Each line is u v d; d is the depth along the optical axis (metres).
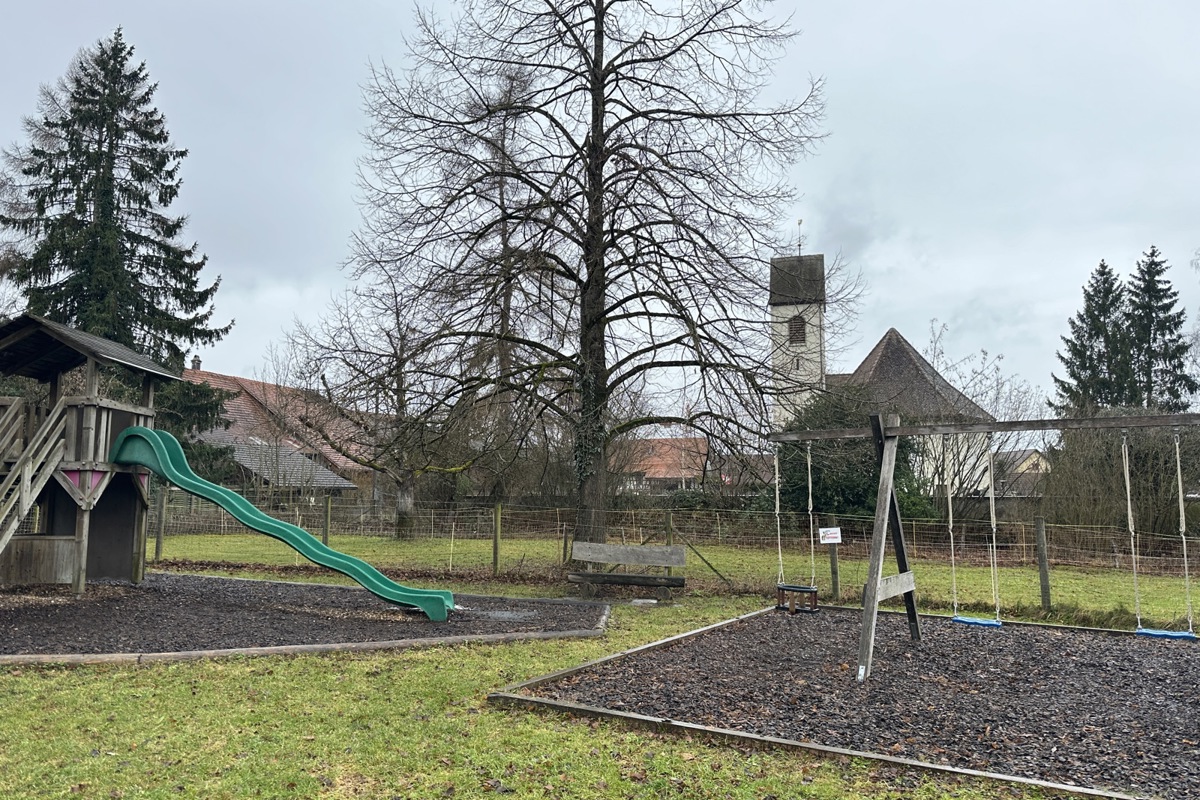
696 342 13.88
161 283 32.84
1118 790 4.91
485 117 14.97
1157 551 22.12
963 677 7.82
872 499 23.64
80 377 28.98
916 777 5.12
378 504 28.83
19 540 12.62
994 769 5.26
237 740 5.66
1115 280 46.84
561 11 15.52
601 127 15.62
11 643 8.31
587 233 15.09
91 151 31.45
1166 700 7.01
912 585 9.50
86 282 30.39
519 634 9.71
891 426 8.53
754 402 14.25
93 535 13.61
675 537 23.19
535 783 4.98
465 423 15.30
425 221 15.03
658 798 4.78
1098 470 24.25
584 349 15.12
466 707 6.55
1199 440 22.97
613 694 6.88
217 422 34.00
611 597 14.12
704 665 8.13
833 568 13.70
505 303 14.97
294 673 7.55
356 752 5.47
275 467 34.38
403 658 8.33
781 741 5.61
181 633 9.22
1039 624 11.18
